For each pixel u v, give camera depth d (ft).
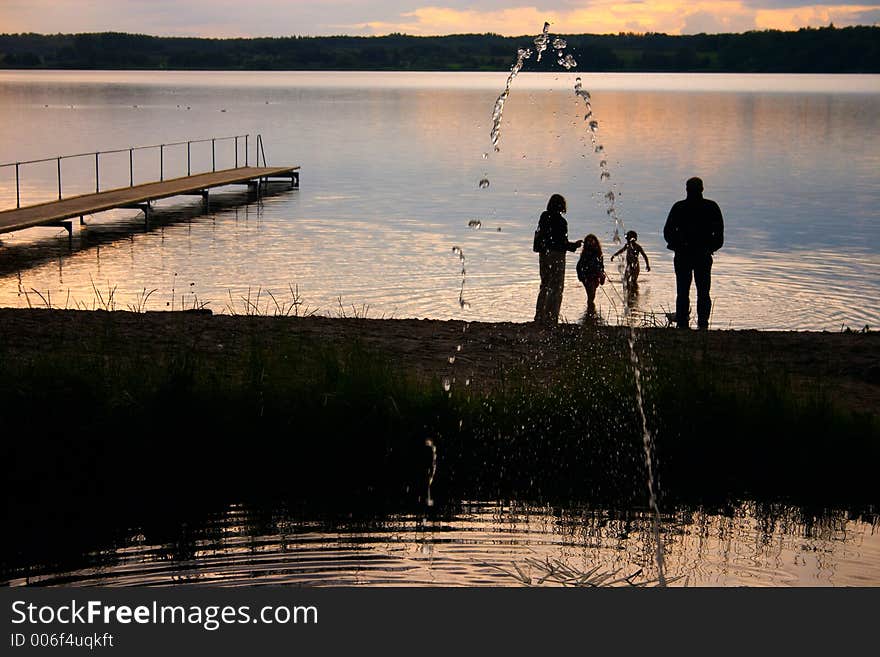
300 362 31.58
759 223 91.56
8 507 24.56
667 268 69.82
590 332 40.14
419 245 78.38
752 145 188.44
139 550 22.02
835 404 30.32
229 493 25.35
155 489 25.57
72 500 24.98
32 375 27.68
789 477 26.48
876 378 34.24
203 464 26.58
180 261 70.95
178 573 20.95
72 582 20.36
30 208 83.51
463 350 36.42
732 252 76.28
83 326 37.99
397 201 107.14
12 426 25.95
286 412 27.61
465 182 125.29
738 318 54.24
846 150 177.58
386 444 26.89
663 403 28.58
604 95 499.10
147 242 80.64
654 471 26.76
